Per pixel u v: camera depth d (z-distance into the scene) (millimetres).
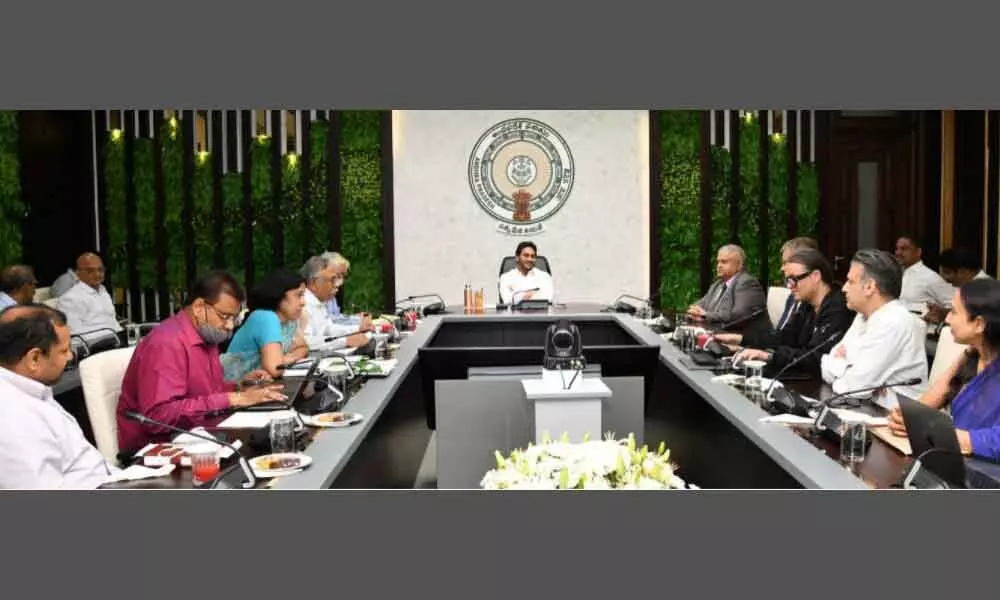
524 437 3426
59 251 8336
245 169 8641
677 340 4746
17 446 2096
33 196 7918
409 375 4113
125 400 2920
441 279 8859
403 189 8781
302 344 4371
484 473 3432
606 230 8883
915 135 8750
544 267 7250
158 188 8594
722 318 5594
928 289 6879
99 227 8648
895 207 8914
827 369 3473
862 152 8914
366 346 4402
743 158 8680
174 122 8562
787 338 4629
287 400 3025
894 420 2500
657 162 8625
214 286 3012
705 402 3314
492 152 8773
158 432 2846
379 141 8523
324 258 4926
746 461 2717
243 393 2979
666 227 8711
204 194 8617
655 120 8602
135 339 5566
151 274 8672
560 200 8836
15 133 7410
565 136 8805
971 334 2398
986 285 2369
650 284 8719
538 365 4238
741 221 8750
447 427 3434
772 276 8781
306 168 8617
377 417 3010
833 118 8633
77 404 4277
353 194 8586
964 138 8250
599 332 6137
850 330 3439
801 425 2691
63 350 2242
